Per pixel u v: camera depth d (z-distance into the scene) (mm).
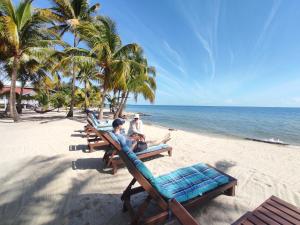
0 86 16266
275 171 4605
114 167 3982
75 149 5859
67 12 15312
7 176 3830
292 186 3744
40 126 10383
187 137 8898
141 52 15883
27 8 10930
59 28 15906
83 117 16234
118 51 12320
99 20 15156
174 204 1867
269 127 16844
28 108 30328
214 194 2705
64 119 14234
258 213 2031
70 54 13250
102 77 14188
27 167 4320
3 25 9898
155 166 4609
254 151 6578
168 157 5359
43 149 5809
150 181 2033
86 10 16109
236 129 15062
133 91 15570
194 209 2838
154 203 2963
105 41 12203
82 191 3279
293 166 5020
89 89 24000
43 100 23453
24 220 2506
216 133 12570
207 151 6316
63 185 3475
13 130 8984
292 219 1933
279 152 6531
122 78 11641
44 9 12320
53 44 12414
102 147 6109
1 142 6602
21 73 16422
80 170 4180
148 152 4625
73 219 2553
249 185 3742
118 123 3996
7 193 3166
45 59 12258
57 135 7930
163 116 30500
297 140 10688
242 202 3059
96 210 2760
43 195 3123
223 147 7047
